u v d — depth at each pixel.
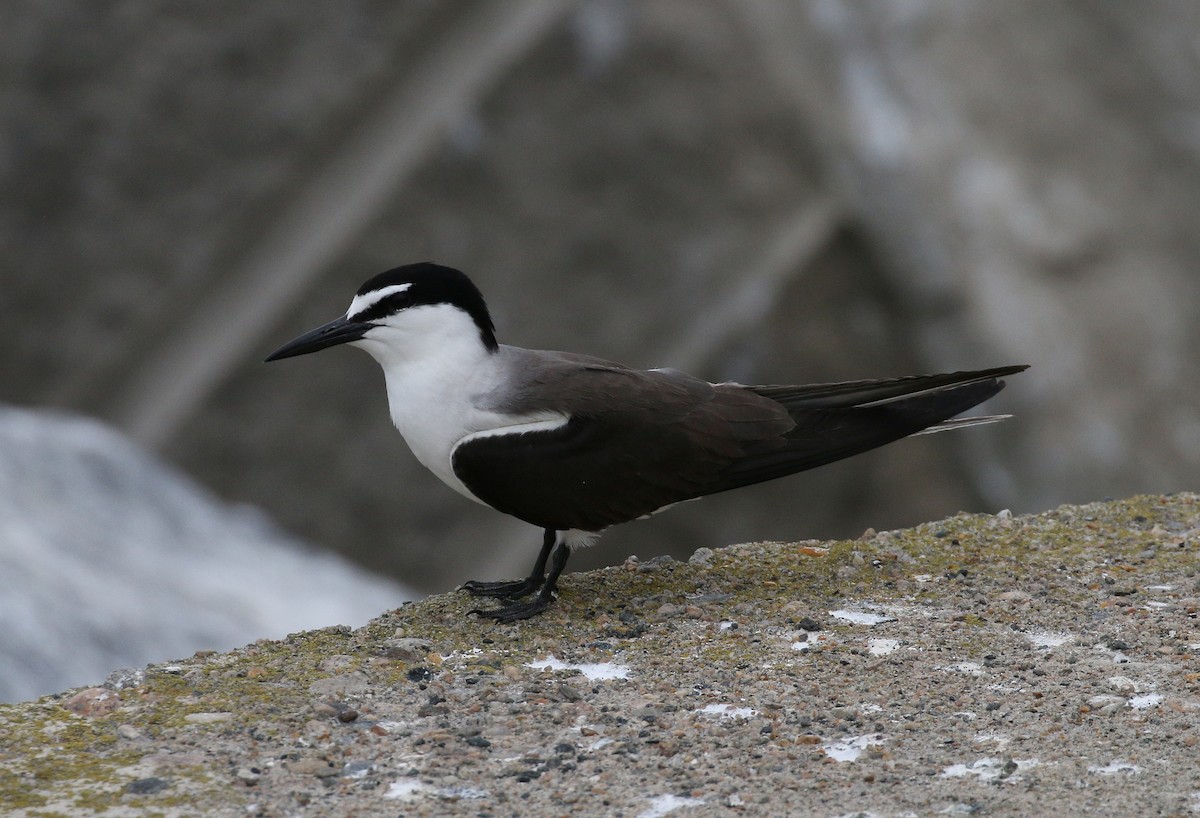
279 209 16.67
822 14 16.97
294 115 16.56
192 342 16.52
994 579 8.27
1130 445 16.30
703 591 8.22
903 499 16.55
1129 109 17.17
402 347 7.93
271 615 14.11
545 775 6.04
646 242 16.73
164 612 13.36
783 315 16.77
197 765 6.09
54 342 16.48
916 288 16.75
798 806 5.71
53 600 12.64
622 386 7.88
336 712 6.62
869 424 8.07
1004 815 5.54
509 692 6.89
